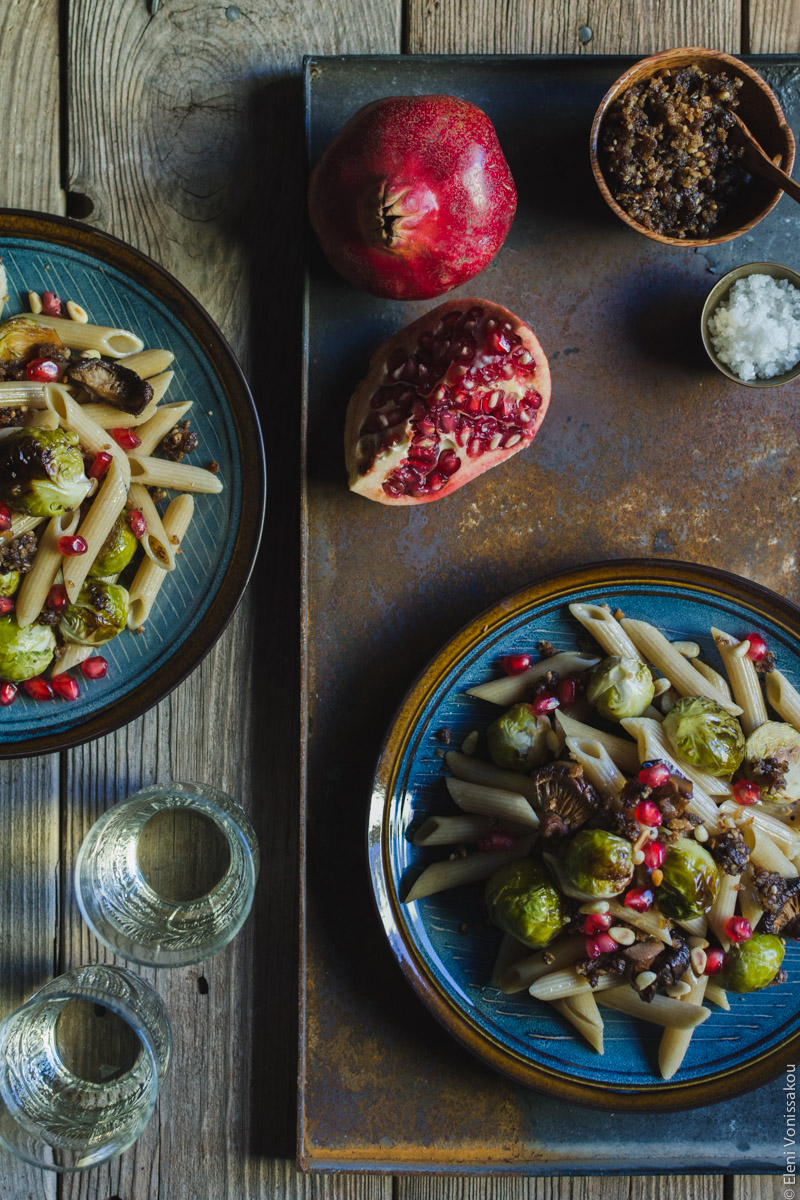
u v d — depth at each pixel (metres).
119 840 2.04
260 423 2.07
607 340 2.11
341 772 2.05
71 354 1.96
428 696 1.97
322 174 1.87
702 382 2.12
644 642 1.97
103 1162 1.82
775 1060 1.98
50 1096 1.97
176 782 2.04
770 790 1.93
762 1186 2.09
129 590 1.98
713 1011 2.00
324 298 2.08
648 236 1.96
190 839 2.11
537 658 2.02
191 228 2.10
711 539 2.11
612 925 1.87
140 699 1.97
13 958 2.08
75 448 1.85
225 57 2.11
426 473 1.99
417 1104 2.03
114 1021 2.07
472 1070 2.04
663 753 1.89
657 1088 1.95
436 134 1.79
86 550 1.86
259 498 1.97
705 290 2.12
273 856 2.10
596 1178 2.08
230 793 2.10
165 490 2.00
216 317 2.10
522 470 2.10
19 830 2.10
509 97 2.08
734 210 2.02
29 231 1.95
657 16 2.14
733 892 1.91
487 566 2.09
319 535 2.08
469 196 1.80
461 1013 1.95
